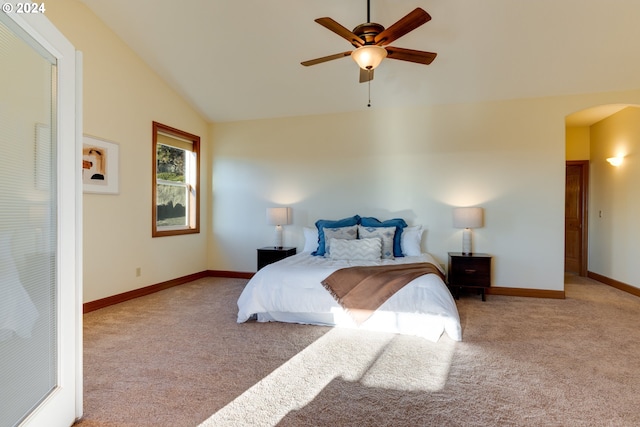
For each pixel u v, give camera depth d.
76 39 3.18
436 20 3.03
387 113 4.49
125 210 3.75
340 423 1.60
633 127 4.15
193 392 1.87
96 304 3.40
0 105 1.17
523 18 2.95
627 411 1.69
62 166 1.50
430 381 1.99
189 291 4.22
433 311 2.65
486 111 4.13
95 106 3.38
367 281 2.90
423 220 4.34
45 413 1.37
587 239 5.20
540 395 1.84
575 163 5.30
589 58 3.31
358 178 4.59
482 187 4.14
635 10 2.75
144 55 3.90
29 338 1.33
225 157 5.17
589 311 3.40
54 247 1.47
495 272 4.10
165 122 4.34
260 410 1.70
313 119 4.79
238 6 3.15
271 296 3.01
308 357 2.32
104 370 2.12
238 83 4.27
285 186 4.90
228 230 5.16
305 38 3.43
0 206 1.18
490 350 2.43
